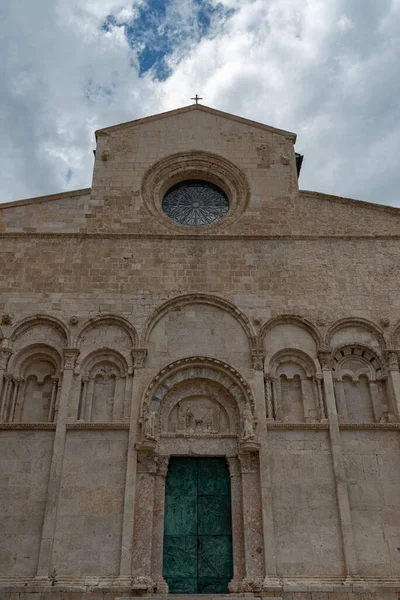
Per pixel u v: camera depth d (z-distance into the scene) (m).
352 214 26.47
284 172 27.88
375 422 21.75
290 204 26.78
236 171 27.97
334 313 23.64
